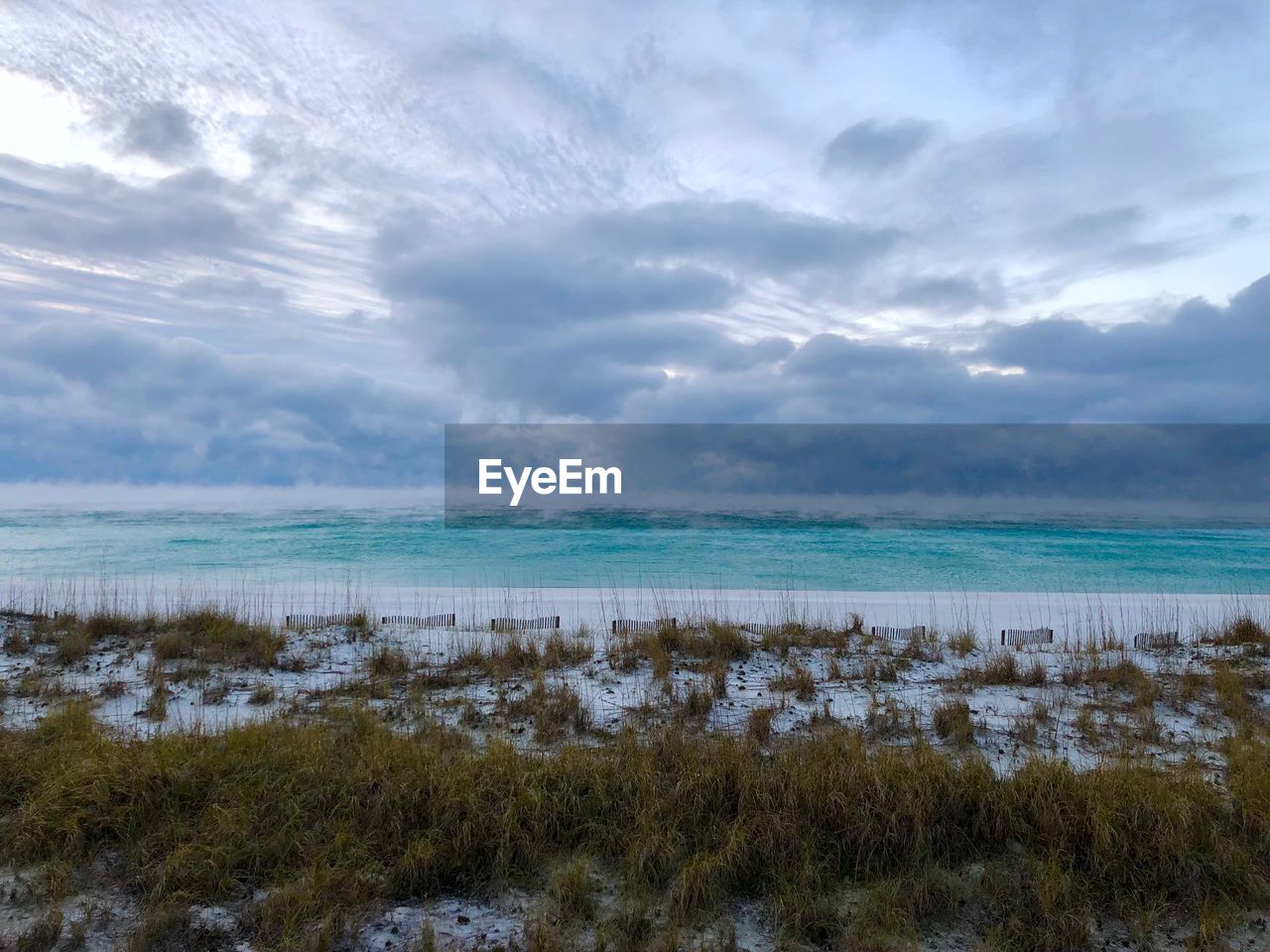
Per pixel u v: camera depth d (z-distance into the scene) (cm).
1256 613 1748
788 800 509
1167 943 422
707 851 476
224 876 451
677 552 3947
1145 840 477
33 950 391
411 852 470
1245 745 651
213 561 3450
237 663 941
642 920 425
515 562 3497
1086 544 4416
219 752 570
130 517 5772
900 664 973
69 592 1689
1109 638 1184
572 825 509
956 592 2352
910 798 496
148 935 400
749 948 415
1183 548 4244
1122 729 711
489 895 459
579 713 735
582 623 1314
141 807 500
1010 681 897
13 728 666
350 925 416
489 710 773
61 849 471
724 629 1076
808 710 782
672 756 584
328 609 1673
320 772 547
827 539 4625
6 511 6281
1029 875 465
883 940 414
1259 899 452
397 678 909
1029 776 530
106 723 698
